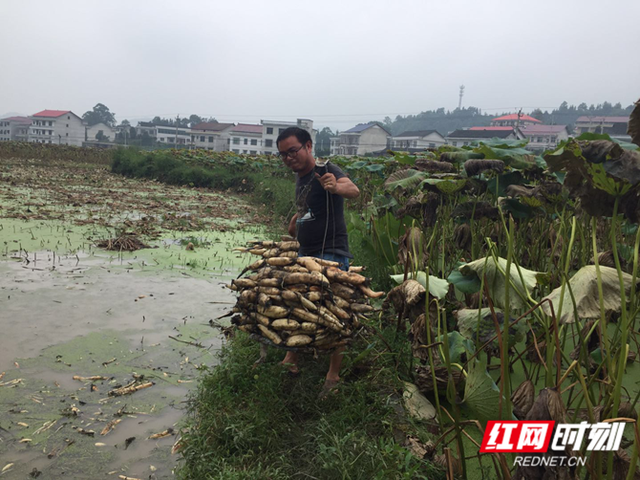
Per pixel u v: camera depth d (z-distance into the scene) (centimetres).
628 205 202
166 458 261
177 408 309
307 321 297
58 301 482
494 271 261
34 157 2872
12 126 10650
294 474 240
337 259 343
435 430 278
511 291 253
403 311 306
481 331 267
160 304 496
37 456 256
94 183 1703
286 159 327
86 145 8931
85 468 250
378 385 326
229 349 379
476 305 323
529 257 444
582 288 211
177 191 1672
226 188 1855
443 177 410
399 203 510
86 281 555
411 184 429
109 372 349
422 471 237
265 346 332
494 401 222
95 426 285
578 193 212
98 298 501
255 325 315
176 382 342
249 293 312
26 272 574
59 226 864
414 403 299
